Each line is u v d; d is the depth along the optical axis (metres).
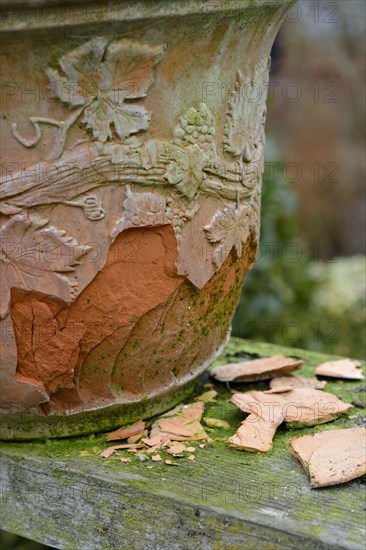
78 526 0.94
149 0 0.85
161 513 0.90
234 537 0.87
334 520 0.87
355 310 1.83
